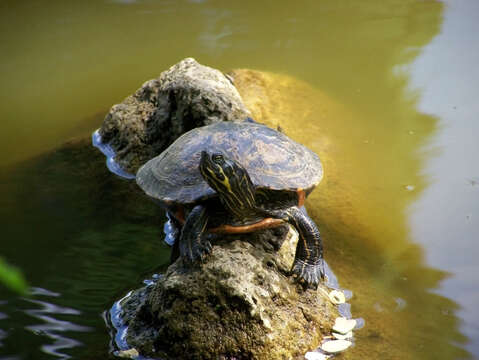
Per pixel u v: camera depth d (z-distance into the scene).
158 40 9.34
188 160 3.87
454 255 4.49
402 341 3.58
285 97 6.98
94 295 3.99
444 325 3.72
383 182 5.55
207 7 10.85
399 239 4.74
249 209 3.54
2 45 9.34
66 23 10.23
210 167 3.27
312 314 3.64
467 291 4.06
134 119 6.11
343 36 9.24
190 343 3.38
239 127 4.11
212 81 5.72
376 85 7.61
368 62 8.28
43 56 9.00
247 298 3.34
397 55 8.43
